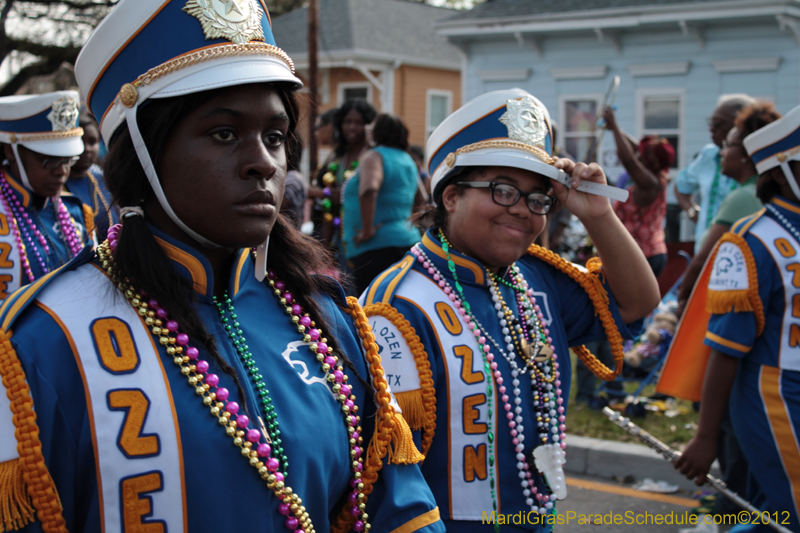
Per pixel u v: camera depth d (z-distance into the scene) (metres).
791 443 2.90
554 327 2.38
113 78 1.27
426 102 20.95
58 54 18.66
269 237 1.50
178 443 1.21
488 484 2.10
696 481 3.11
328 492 1.41
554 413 2.24
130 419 1.19
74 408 1.18
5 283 3.45
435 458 2.09
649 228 5.75
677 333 3.40
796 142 2.88
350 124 6.62
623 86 13.35
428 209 2.44
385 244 5.88
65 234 3.73
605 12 12.79
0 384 1.16
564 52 13.82
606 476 4.79
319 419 1.39
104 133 1.32
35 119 3.52
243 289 1.43
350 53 19.50
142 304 1.27
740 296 2.92
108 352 1.21
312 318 1.50
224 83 1.21
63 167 3.64
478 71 14.70
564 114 13.93
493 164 2.15
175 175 1.24
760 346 2.99
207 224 1.26
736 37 12.27
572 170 2.28
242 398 1.29
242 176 1.24
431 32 21.75
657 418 5.39
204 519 1.21
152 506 1.18
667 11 12.33
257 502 1.26
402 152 6.00
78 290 1.26
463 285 2.24
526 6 14.03
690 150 12.87
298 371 1.41
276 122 1.29
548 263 2.52
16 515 1.14
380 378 1.55
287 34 20.84
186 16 1.23
